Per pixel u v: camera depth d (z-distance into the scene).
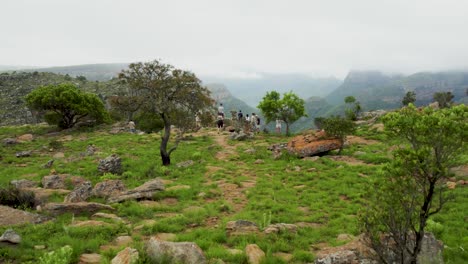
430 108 7.56
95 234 11.81
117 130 51.88
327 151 30.56
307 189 20.14
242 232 12.45
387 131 7.70
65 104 54.50
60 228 12.35
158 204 16.72
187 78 28.12
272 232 12.43
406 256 8.16
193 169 25.91
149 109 28.08
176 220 13.92
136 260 8.84
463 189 17.73
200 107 29.03
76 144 39.53
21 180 21.08
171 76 28.30
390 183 7.73
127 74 28.02
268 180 22.56
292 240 11.81
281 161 28.62
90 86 140.75
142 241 11.38
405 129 7.39
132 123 56.88
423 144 7.26
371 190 8.38
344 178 21.80
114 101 28.16
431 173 7.23
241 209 16.47
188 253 9.22
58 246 10.38
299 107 47.25
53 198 17.45
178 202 17.56
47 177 20.78
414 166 7.22
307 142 31.70
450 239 11.91
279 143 37.12
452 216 14.32
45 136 50.81
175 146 28.62
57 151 36.16
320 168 25.27
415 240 8.23
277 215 15.24
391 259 8.12
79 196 17.00
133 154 32.06
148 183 18.69
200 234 12.30
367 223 7.84
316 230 13.18
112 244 11.15
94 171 24.70
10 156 33.56
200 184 21.25
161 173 24.53
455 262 10.09
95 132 52.47
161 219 14.11
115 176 23.08
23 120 94.44
